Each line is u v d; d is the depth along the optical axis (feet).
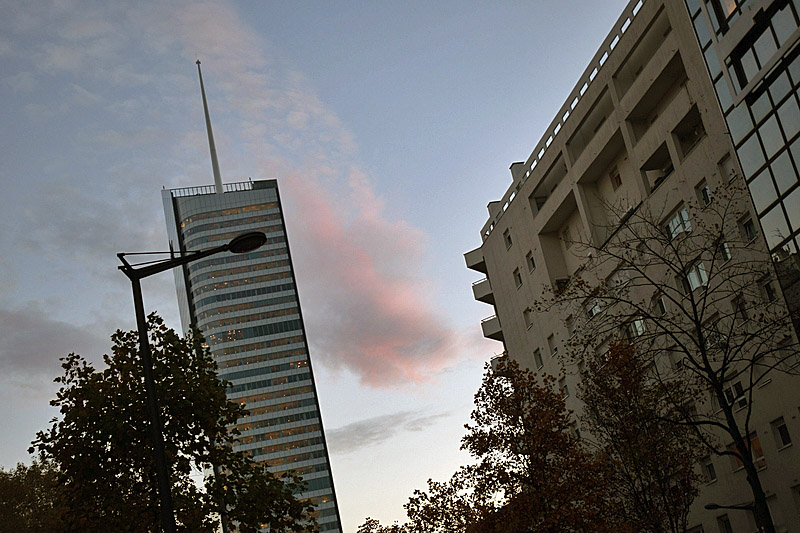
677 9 132.05
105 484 97.71
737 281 119.14
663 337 133.90
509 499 103.71
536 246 188.85
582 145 175.01
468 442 106.93
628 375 108.58
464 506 104.88
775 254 105.29
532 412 106.42
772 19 103.55
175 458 100.17
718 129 123.85
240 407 106.32
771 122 105.50
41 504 158.51
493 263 212.84
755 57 107.76
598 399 112.47
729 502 128.67
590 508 101.35
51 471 161.99
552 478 102.37
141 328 61.26
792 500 116.47
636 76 153.48
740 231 120.06
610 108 164.04
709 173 126.72
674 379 119.24
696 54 127.95
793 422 114.83
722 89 115.75
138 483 98.89
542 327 186.80
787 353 114.73
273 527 102.78
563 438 104.83
